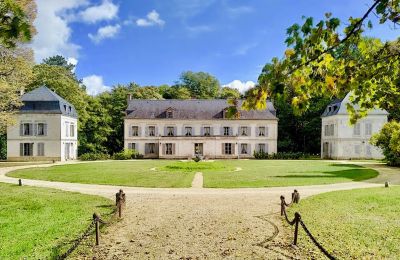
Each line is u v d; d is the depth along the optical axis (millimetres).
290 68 3959
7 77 30938
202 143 52688
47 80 52812
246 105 4012
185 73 82812
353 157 47062
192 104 55062
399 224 9883
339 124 47281
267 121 53188
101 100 61312
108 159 49188
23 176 23953
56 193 16016
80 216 11125
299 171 27266
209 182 20188
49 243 8258
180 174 25047
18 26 3777
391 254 7418
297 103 4523
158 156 52531
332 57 4305
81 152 53969
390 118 46719
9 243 8219
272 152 53094
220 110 54219
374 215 11102
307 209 12164
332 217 10875
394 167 31219
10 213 11578
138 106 54781
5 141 48375
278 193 16297
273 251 7789
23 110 45781
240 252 7746
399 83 4922
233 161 42812
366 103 5125
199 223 10375
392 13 4059
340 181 20797
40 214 11422
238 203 13695
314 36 3852
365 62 4664
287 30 3865
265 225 10102
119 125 58406
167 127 53281
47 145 45969
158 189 17703
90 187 18438
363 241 8336
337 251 7645
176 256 7523
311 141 57281
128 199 14648
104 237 8906
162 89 76938
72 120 49812
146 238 8828
